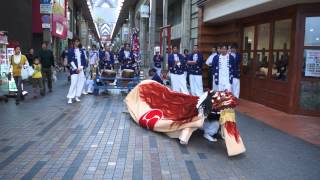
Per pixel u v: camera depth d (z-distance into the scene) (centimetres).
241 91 1556
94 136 844
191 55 1541
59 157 687
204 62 1786
